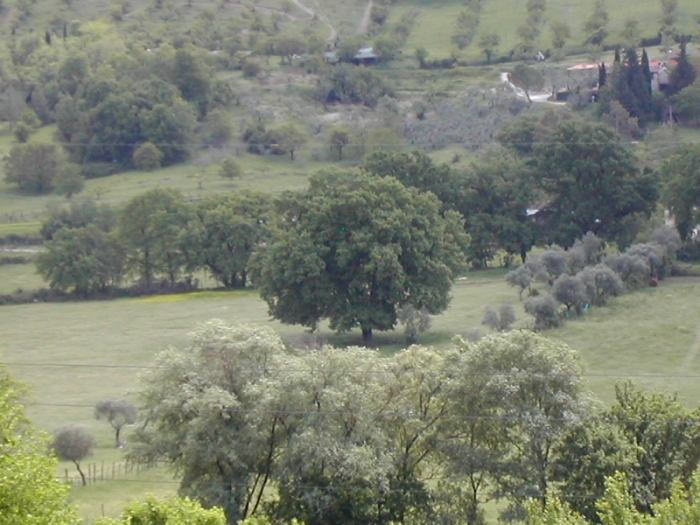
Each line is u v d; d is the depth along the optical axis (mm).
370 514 36281
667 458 36344
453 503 37719
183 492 37000
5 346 79688
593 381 58969
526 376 37750
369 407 37781
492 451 37781
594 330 70875
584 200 104250
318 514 35938
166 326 86188
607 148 103438
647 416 36969
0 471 23953
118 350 77188
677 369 61312
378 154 108625
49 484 24703
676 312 74750
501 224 104375
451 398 38438
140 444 39906
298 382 37125
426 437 38406
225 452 36562
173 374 38656
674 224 106562
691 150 100062
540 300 73188
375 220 78000
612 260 85000
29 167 134375
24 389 39781
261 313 90188
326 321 88062
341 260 77125
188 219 106938
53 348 78625
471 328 77438
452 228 88062
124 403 51750
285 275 77312
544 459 37375
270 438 37562
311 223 79688
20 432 35688
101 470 46250
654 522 26781
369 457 35875
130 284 108625
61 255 102438
